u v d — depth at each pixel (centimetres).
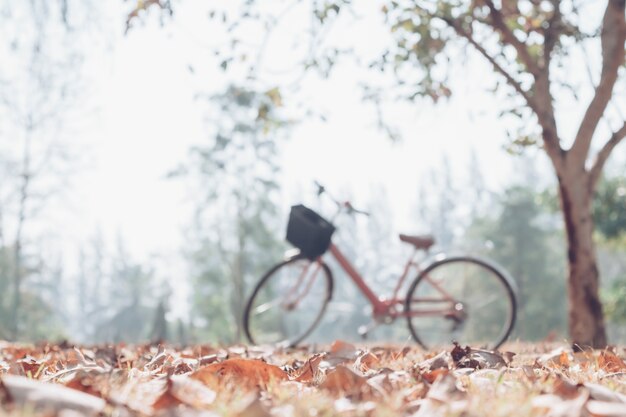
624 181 2425
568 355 390
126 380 251
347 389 231
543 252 5588
